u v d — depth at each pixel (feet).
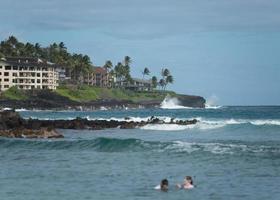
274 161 160.15
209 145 201.77
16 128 291.99
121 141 208.03
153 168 149.79
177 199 106.63
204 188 117.91
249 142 229.04
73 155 185.47
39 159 174.40
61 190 115.85
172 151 187.93
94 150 201.77
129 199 106.52
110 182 126.00
